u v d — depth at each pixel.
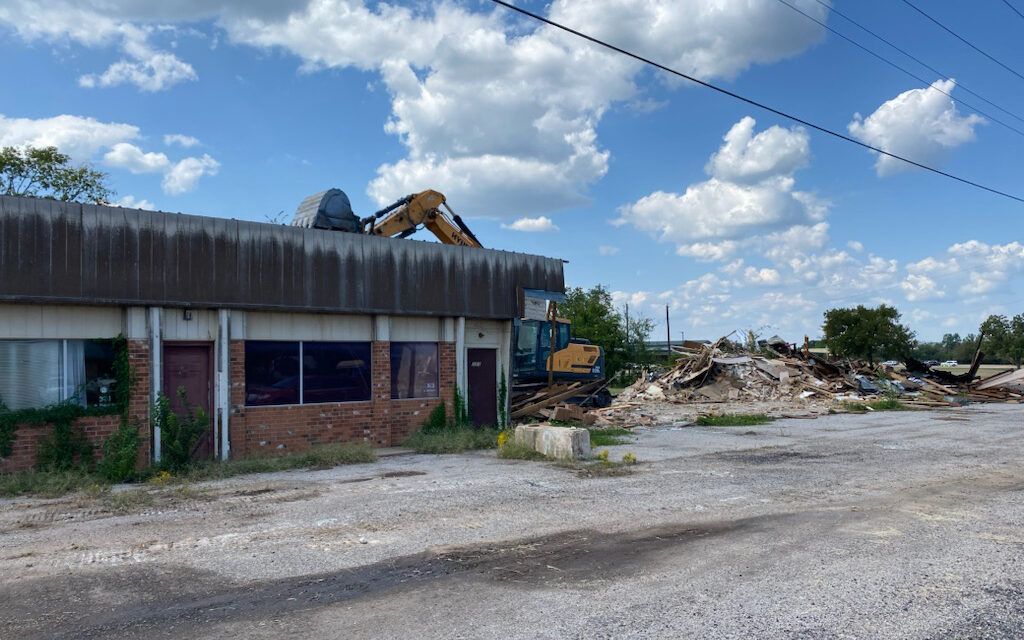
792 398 32.72
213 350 14.05
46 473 11.58
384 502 9.90
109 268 12.69
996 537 7.88
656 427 21.94
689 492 10.62
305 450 15.20
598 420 22.05
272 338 14.89
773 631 5.15
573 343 23.62
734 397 33.19
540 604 5.74
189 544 7.61
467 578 6.44
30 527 8.52
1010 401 34.47
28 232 11.96
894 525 8.45
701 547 7.45
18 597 5.92
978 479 11.84
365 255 16.06
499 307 18.48
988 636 5.09
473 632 5.16
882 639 5.02
